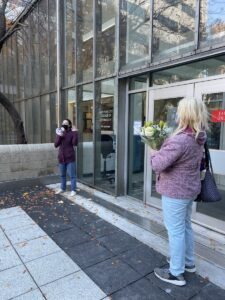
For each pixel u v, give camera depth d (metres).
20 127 8.20
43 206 4.64
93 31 5.69
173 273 2.50
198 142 2.24
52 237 3.45
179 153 2.17
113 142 5.25
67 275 2.64
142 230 3.66
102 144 5.64
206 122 2.30
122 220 4.01
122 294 2.38
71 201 4.94
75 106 6.65
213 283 2.52
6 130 11.91
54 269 2.74
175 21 3.83
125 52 4.88
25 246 3.20
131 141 5.18
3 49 11.63
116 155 5.15
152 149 2.48
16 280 2.57
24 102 9.94
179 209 2.33
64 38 7.07
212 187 2.42
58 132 5.25
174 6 3.84
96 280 2.57
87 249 3.14
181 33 3.75
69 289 2.44
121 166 5.23
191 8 3.57
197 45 3.49
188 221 2.57
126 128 5.18
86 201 4.94
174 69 4.09
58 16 7.03
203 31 3.45
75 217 4.13
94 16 5.61
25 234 3.53
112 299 2.32
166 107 4.26
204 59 3.57
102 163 5.66
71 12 6.65
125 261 2.89
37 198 5.11
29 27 8.94
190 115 2.23
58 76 7.20
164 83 4.30
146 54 4.38
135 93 4.97
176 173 2.28
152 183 4.65
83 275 2.64
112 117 5.26
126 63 4.87
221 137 3.47
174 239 2.43
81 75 6.36
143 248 3.16
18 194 5.36
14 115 8.17
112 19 5.12
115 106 5.12
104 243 3.29
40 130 8.75
